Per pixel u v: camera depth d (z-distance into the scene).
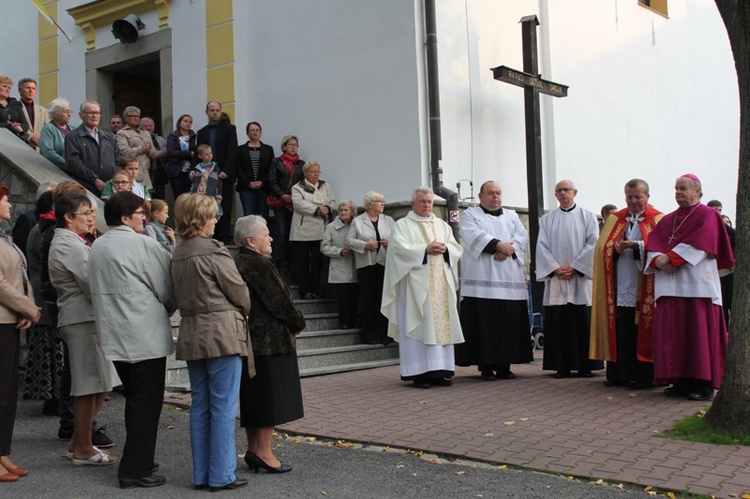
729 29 5.38
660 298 6.85
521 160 11.15
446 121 9.98
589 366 8.15
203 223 4.57
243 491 4.51
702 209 6.82
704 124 16.00
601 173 12.75
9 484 4.66
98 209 7.99
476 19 10.55
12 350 4.79
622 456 4.93
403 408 6.56
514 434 5.56
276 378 4.77
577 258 8.05
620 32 13.56
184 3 11.67
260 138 10.88
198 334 4.42
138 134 10.10
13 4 13.72
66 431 5.68
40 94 13.27
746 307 5.30
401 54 9.78
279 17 10.92
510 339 8.05
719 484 4.34
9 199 8.69
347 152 10.24
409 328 7.68
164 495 4.45
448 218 9.58
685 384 6.93
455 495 4.36
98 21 12.55
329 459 5.15
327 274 10.20
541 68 11.76
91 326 5.02
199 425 4.58
